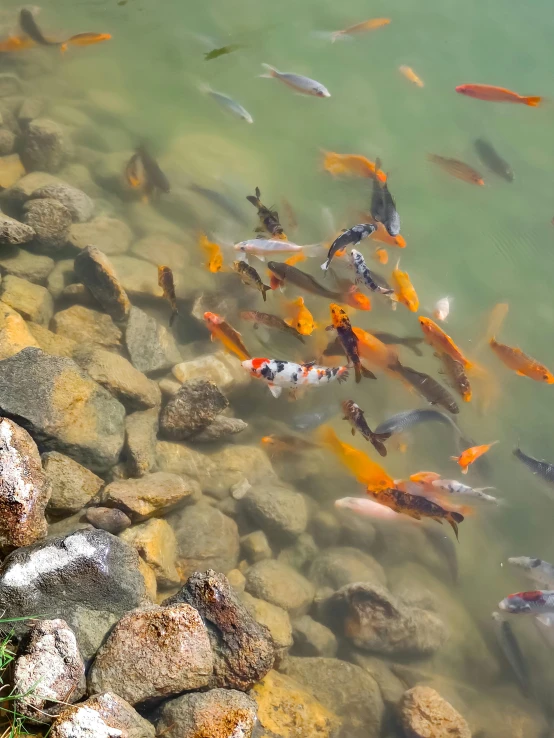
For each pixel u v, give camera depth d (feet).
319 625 11.74
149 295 12.99
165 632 10.36
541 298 15.01
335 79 16.89
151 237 13.65
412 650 11.93
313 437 12.84
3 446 10.55
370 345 12.72
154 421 12.07
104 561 10.54
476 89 15.06
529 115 17.38
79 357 11.91
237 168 15.03
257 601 11.44
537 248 15.51
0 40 15.47
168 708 10.30
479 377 13.73
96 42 15.26
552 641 12.61
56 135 13.85
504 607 12.35
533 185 16.33
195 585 10.73
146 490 11.27
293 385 12.33
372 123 16.37
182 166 14.79
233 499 12.12
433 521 12.87
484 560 12.91
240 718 10.28
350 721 11.25
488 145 15.72
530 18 20.39
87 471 11.24
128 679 10.25
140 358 12.39
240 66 16.58
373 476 12.34
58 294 12.60
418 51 17.88
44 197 13.16
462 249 15.14
